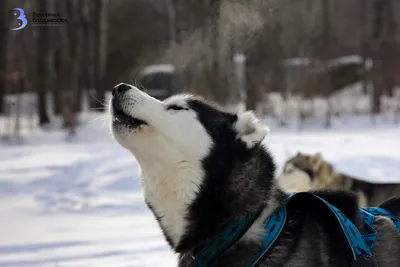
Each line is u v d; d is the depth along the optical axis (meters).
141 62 23.86
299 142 13.70
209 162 3.17
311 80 21.44
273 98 21.83
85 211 8.13
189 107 3.29
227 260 3.02
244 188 3.12
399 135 15.66
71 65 19.25
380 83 22.00
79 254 5.64
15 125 18.08
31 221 7.50
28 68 20.61
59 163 11.95
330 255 3.02
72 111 18.27
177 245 3.19
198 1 17.42
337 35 29.67
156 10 27.58
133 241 6.23
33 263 5.29
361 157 11.16
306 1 22.81
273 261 2.95
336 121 19.86
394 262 3.20
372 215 3.37
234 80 16.86
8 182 10.36
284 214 3.09
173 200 3.19
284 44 20.44
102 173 10.71
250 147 3.18
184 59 17.91
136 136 3.20
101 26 23.42
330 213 3.06
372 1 25.77
